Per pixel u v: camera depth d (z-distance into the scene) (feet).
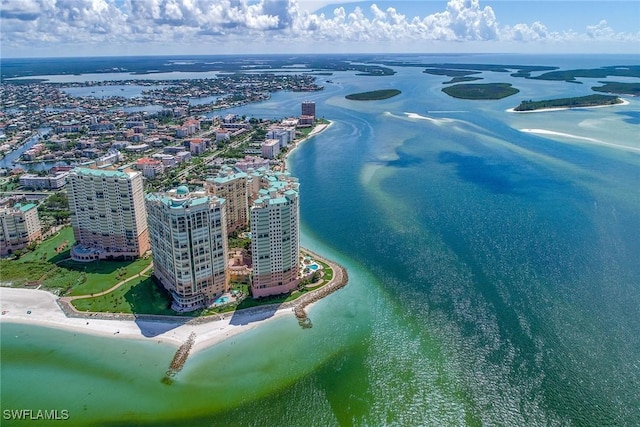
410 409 611.47
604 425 572.51
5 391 652.89
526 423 582.35
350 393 639.76
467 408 608.60
